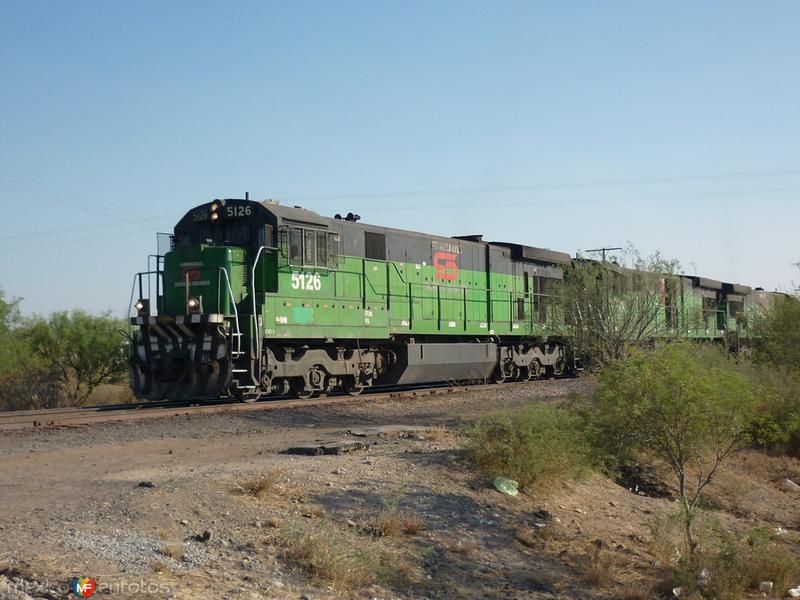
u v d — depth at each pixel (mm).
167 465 10906
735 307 40125
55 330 28656
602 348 21328
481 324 25953
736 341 30234
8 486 9289
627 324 21156
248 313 18312
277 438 13758
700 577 9562
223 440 13469
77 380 29031
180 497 8812
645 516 12289
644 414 11195
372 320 21531
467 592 7930
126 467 10703
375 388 25484
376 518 9148
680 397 11023
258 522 8258
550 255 29891
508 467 11898
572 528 10836
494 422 12836
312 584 7047
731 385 11359
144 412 16516
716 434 11406
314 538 7781
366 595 7176
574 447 12461
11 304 29219
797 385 20438
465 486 11195
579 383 24906
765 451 18734
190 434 14148
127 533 7445
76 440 13289
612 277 21906
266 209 18609
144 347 18625
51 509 8141
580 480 12773
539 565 9234
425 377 24000
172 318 17938
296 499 9336
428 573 8203
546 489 12016
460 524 9812
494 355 26406
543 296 29078
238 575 6828
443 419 17281
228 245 19047
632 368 11336
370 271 21672
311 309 19578
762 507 15031
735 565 9984
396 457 12117
